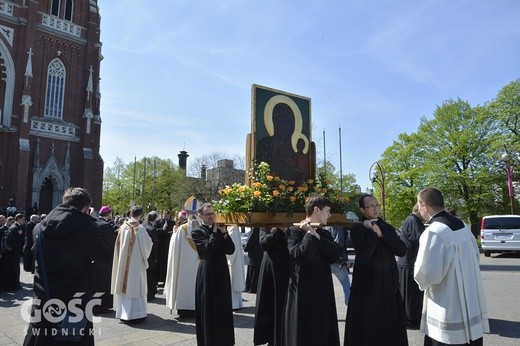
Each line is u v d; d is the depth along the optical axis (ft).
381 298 14.08
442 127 105.81
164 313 26.14
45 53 104.78
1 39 98.07
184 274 25.05
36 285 12.12
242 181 147.02
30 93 99.55
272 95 22.70
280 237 18.29
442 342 11.40
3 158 96.48
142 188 184.24
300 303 13.97
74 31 110.63
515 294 29.48
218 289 17.07
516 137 95.25
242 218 17.43
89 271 12.74
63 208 12.60
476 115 103.76
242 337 20.08
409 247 22.02
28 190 98.43
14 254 34.40
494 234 58.65
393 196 114.32
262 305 18.21
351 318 14.32
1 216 37.47
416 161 112.06
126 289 23.25
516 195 99.25
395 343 13.80
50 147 103.45
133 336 20.38
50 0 107.65
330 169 121.29
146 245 24.11
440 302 11.65
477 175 98.27
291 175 22.93
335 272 25.35
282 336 15.25
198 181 150.92
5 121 96.78
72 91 109.09
